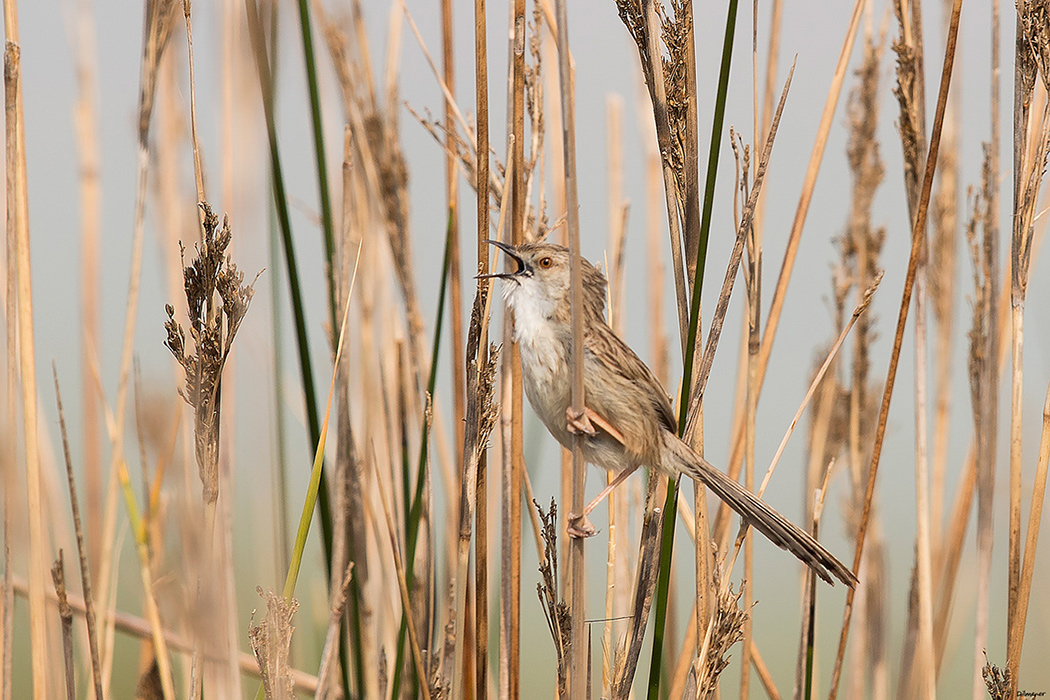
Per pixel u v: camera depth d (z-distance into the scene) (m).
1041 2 7.01
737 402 8.99
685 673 8.13
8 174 7.04
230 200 8.81
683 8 6.78
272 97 7.20
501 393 7.64
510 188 7.59
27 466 7.27
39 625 7.32
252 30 7.09
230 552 6.67
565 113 5.75
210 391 6.05
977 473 8.32
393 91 9.23
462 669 7.76
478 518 7.32
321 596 9.53
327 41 8.82
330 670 7.54
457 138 8.41
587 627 6.84
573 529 6.28
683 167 6.94
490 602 8.83
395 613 8.62
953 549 9.35
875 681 10.13
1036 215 7.30
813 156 8.30
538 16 8.12
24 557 7.38
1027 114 7.21
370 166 8.89
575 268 5.98
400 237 9.00
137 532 7.43
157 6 7.28
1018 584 7.44
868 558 10.34
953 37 7.04
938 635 9.38
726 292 6.81
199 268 5.95
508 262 7.62
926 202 7.38
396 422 8.84
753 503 7.16
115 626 8.38
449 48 8.34
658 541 7.11
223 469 7.37
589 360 7.25
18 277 7.12
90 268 9.28
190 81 5.98
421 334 9.02
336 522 7.84
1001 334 8.94
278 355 8.55
